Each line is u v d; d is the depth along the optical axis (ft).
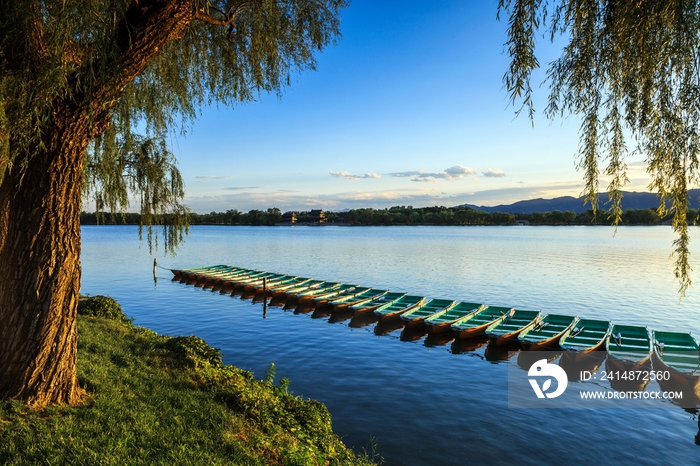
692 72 16.46
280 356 57.36
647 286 109.40
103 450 17.78
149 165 48.49
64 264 20.89
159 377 28.17
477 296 97.96
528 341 54.54
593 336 59.47
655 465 31.53
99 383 24.47
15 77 17.78
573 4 18.84
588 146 19.61
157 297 98.73
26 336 19.99
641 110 17.98
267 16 30.48
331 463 22.79
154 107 35.78
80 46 19.93
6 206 20.20
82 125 20.39
